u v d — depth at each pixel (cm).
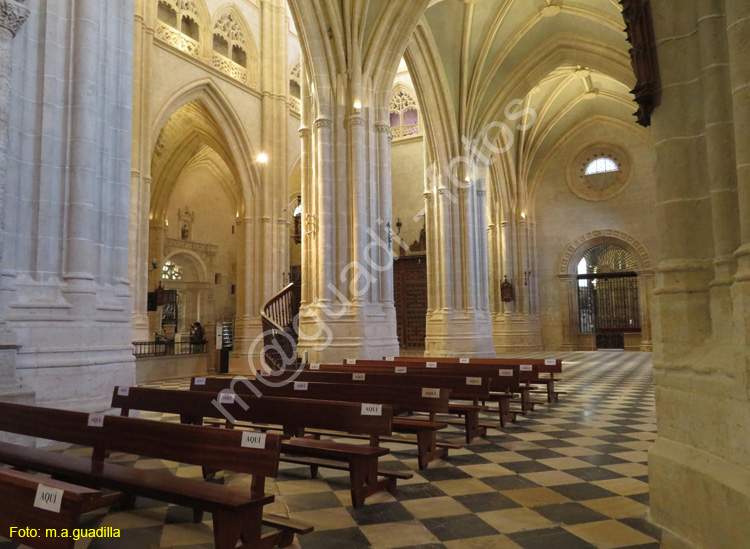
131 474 416
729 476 344
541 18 2138
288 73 2772
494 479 564
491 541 404
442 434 798
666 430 439
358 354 1454
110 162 886
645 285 2975
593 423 873
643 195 3014
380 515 461
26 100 796
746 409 334
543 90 2798
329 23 1570
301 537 413
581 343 3152
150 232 3166
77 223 816
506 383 873
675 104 437
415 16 1667
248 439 383
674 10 437
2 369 706
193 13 2409
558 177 3241
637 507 473
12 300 751
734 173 392
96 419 473
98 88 873
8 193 765
